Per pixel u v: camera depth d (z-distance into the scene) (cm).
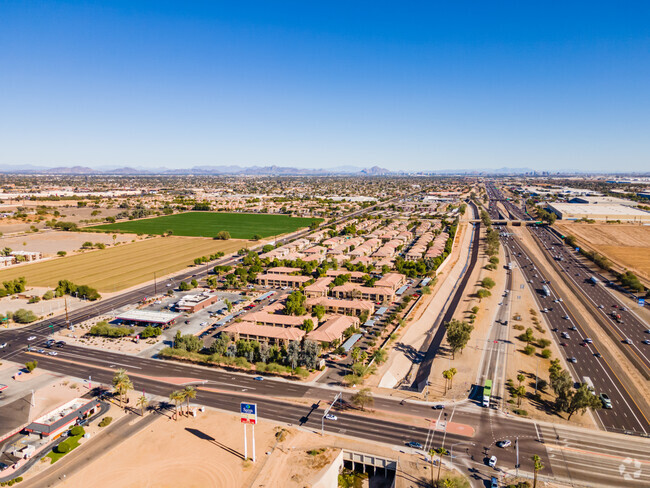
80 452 12038
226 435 12800
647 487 10781
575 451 12175
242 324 19988
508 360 18188
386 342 19575
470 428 13200
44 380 16138
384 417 13775
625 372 17362
